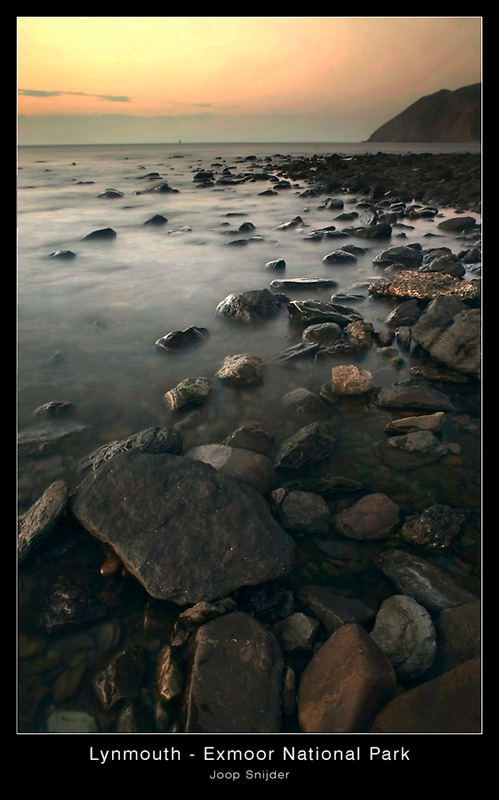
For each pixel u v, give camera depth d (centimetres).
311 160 4812
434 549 350
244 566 319
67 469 432
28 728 251
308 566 342
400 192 2239
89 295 930
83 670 277
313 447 443
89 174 3759
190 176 3634
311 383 587
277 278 1048
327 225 1661
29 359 652
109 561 337
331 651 275
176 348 677
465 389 568
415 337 652
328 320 750
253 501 361
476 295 759
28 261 1186
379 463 442
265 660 271
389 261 1092
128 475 370
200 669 265
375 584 329
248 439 455
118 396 559
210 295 934
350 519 373
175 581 308
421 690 253
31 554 338
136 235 1519
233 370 580
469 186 2148
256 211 2005
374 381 588
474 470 429
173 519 342
